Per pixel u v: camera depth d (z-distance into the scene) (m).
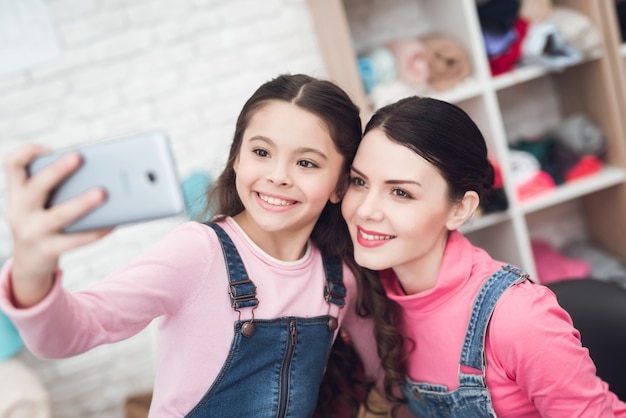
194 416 0.94
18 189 0.55
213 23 2.24
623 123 2.24
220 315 0.92
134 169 0.55
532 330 0.91
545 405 0.93
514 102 2.54
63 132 2.18
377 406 1.59
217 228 0.97
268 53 2.29
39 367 2.25
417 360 1.08
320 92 0.95
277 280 0.98
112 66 2.18
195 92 2.26
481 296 0.98
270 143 0.92
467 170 0.98
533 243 2.55
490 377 0.98
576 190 2.20
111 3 2.14
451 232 1.07
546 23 2.13
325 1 2.07
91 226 0.57
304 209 0.94
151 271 0.84
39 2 2.07
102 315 0.72
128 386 2.36
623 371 1.19
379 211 0.95
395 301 1.11
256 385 0.96
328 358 1.15
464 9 2.07
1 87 2.11
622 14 2.26
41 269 0.56
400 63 2.14
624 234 2.38
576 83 2.40
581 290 1.25
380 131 0.96
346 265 1.10
